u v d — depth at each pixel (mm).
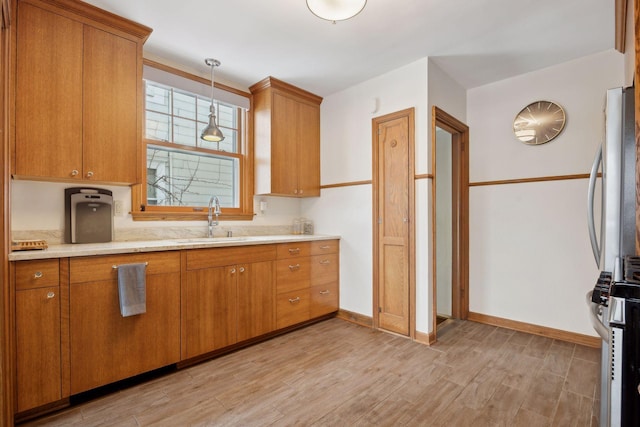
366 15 2152
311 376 2152
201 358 2377
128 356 1979
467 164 3324
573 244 2713
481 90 3273
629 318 654
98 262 1877
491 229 3174
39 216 2150
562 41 2473
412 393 1943
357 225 3266
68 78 2000
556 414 1731
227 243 2457
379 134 3088
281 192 3246
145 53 2646
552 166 2828
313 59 2770
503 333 2928
